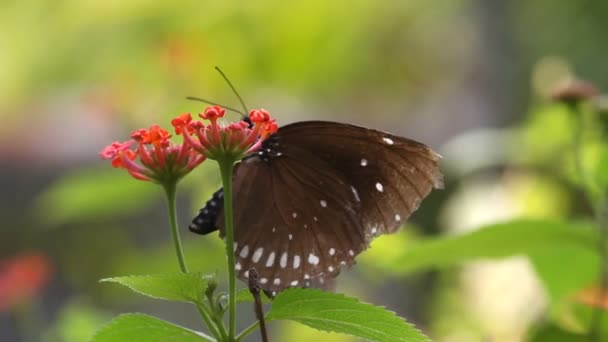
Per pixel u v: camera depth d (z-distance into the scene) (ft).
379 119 7.57
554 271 4.19
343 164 3.75
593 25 9.38
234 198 3.75
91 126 7.47
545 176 4.89
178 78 5.52
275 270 3.74
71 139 7.89
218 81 5.77
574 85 4.29
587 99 4.27
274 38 6.03
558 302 4.22
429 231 8.06
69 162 8.04
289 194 3.75
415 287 6.63
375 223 3.75
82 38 5.65
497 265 4.71
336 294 3.65
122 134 5.73
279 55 6.11
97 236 8.08
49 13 5.73
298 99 6.57
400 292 6.64
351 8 6.22
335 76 6.48
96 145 7.93
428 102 7.81
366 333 3.67
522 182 4.95
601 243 4.13
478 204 5.08
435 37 7.34
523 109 8.32
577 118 4.29
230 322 3.66
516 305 4.63
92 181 4.42
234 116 5.83
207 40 5.80
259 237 3.75
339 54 6.32
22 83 5.86
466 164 5.24
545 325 4.20
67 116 7.34
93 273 8.11
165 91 5.48
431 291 6.40
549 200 4.86
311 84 6.43
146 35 5.61
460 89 8.16
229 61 5.90
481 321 4.72
